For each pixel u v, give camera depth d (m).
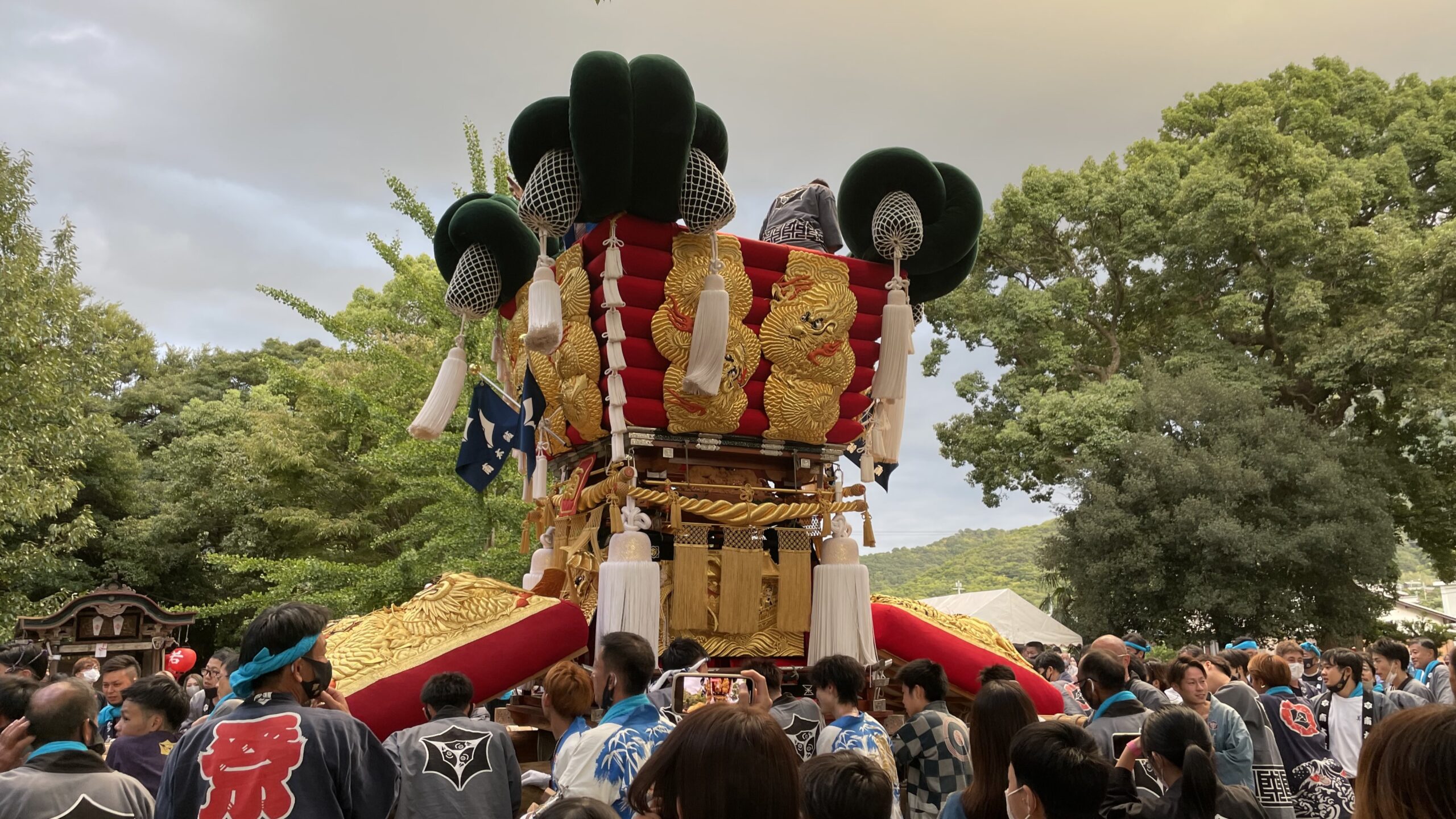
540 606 6.80
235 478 27.06
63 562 21.23
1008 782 3.55
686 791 2.38
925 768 5.14
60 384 17.80
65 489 17.30
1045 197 30.22
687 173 6.63
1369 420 28.62
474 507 15.28
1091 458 25.59
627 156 6.32
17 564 17.59
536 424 7.87
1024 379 29.05
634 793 2.53
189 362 42.16
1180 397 25.70
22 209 17.50
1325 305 26.80
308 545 26.22
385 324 18.84
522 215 6.61
